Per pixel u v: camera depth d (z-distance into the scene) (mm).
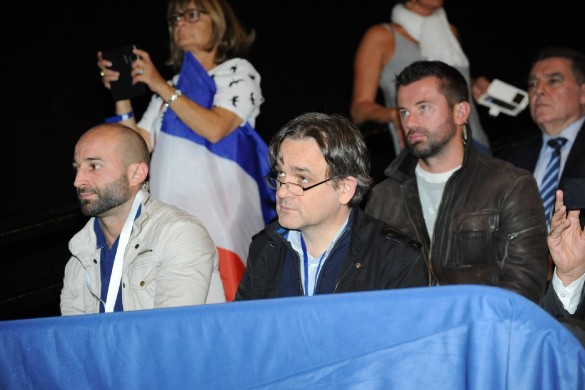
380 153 8656
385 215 5117
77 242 4570
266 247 4125
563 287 3834
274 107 9195
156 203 4562
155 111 5883
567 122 5867
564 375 2789
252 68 5742
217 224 5430
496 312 2854
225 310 3152
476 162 4973
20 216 7031
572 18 10172
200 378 3162
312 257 4039
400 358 2951
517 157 6055
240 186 5539
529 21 10102
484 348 2850
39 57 8438
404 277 3912
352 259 3961
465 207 4902
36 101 8398
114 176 4449
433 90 4988
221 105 5539
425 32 6348
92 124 8492
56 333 3328
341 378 3010
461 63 6402
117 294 4414
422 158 5039
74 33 8523
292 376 3061
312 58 9320
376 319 2992
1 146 8328
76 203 7105
